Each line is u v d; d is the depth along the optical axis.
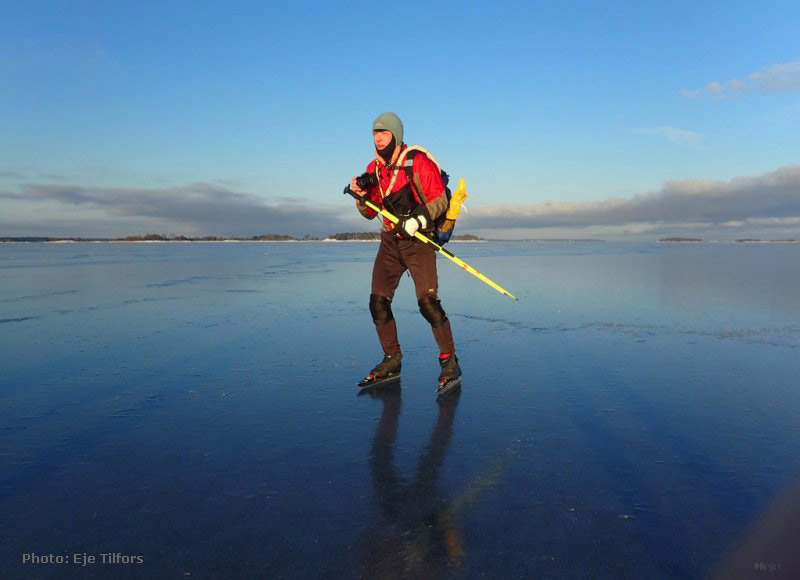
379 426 2.70
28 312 6.27
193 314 6.15
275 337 4.88
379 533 1.72
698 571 1.52
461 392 3.27
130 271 13.71
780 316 5.99
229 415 2.85
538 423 2.73
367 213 3.81
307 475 2.14
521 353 4.27
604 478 2.10
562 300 7.49
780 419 2.77
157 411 2.90
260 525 1.77
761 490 2.00
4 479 2.10
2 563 1.57
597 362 3.97
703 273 12.74
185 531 1.73
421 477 2.12
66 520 1.80
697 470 2.17
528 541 1.67
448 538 1.69
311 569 1.54
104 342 4.63
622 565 1.55
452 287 9.34
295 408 2.97
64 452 2.36
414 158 3.54
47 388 3.30
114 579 1.49
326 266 16.30
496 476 2.13
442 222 3.56
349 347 4.49
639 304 7.03
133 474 2.15
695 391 3.25
